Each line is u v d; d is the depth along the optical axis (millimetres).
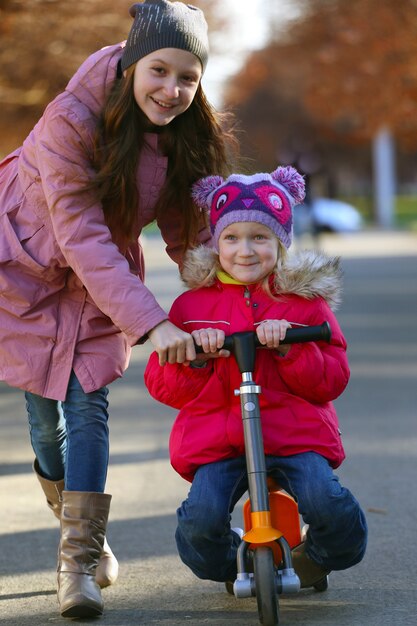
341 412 18438
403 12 55812
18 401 21672
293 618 8984
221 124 9914
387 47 57031
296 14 66562
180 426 8969
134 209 9398
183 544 8961
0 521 12445
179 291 40969
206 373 8875
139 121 9320
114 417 18875
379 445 15820
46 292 9484
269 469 8820
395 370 22797
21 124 43531
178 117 9602
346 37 58469
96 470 9422
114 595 9805
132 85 9133
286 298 8961
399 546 11023
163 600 9625
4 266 9414
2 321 9461
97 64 9273
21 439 17469
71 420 9500
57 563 9820
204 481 8734
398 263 56094
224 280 9047
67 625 9016
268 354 8875
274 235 8914
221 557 8914
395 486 13508
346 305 37250
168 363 8852
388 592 9625
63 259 9352
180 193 9719
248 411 8523
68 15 36094
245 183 8938
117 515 12586
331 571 9648
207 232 9906
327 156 140125
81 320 9500
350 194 180375
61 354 9453
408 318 32750
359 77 59719
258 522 8414
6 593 9945
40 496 13602
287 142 131625
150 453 15883
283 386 8914
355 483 13703
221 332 8578
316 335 8492
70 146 9102
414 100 59031
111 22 37062
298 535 9070
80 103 9188
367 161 142375
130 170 9188
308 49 67312
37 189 9367
